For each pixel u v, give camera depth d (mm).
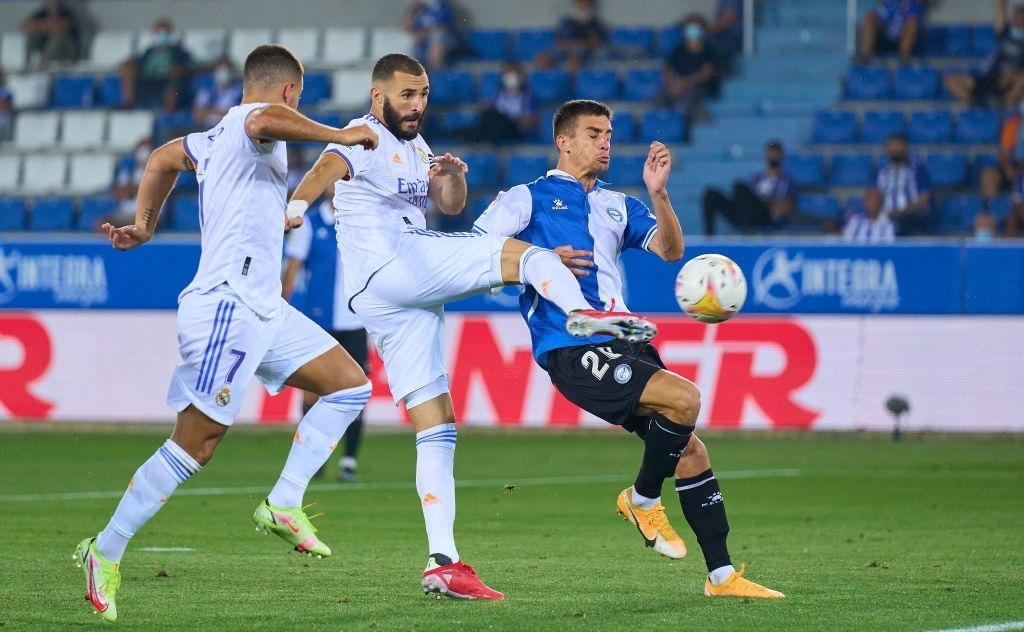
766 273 50875
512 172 67312
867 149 67250
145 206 19094
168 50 75875
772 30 73312
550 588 20594
